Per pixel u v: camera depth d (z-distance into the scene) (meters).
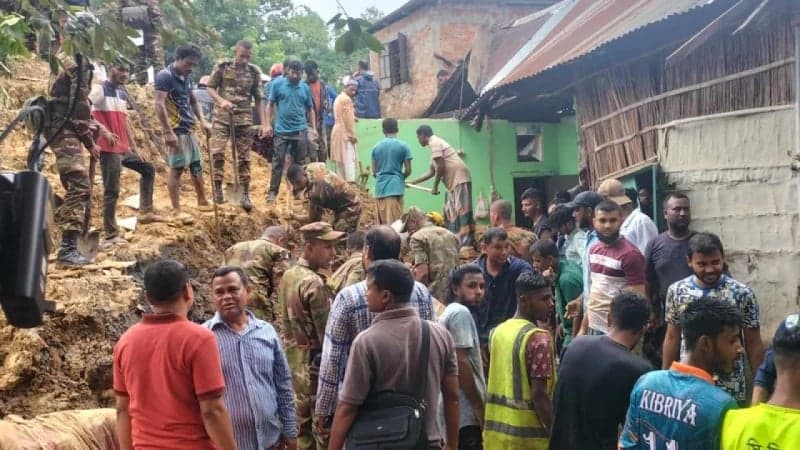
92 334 6.74
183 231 8.98
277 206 11.21
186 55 9.26
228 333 4.74
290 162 11.22
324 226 5.77
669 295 5.05
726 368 3.41
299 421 5.65
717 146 7.97
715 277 4.88
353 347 4.03
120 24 4.41
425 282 7.09
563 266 7.10
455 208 10.80
